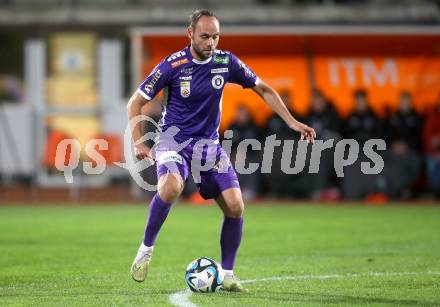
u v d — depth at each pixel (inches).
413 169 2861.7
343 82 3117.6
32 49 3395.7
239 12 3678.6
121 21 3393.2
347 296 1016.2
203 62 1057.5
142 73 2997.0
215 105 1072.2
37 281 1178.6
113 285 1132.5
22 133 3304.6
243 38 3038.9
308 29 2962.6
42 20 3587.6
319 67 3144.7
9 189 3351.4
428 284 1119.6
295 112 2773.1
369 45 3134.8
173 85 1061.1
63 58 3383.4
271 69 3134.8
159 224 1034.1
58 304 968.9
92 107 3348.9
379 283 1131.9
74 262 1406.3
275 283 1139.3
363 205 2758.4
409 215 2384.4
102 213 2536.9
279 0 3698.3
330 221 2214.6
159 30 2957.7
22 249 1609.3
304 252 1541.6
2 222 2239.2
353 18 3398.1
